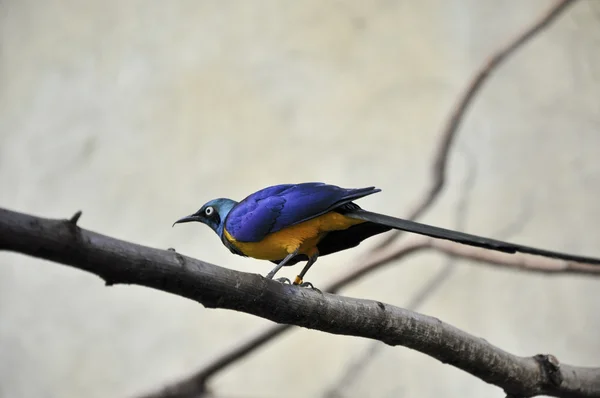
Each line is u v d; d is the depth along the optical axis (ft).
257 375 49.80
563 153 50.24
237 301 14.93
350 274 31.24
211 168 52.80
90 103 54.29
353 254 49.96
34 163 53.47
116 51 54.95
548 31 51.44
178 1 55.16
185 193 52.54
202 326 50.83
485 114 51.26
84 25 55.31
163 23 55.06
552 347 48.14
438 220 49.80
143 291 51.78
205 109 53.67
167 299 51.55
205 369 29.53
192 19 54.95
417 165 51.37
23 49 55.31
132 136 53.67
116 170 53.16
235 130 53.26
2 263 52.16
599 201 49.16
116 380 49.98
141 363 50.31
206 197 52.37
